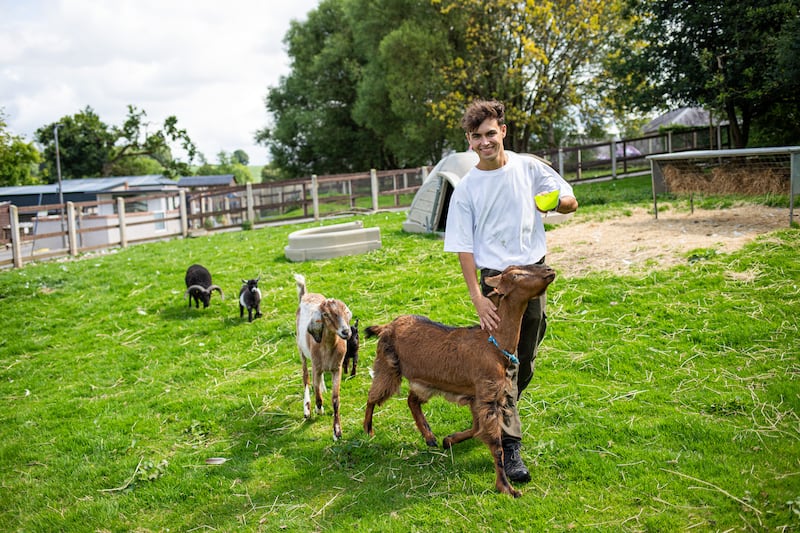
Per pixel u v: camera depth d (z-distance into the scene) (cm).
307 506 412
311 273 1090
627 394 521
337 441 503
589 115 2581
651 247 863
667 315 662
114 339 883
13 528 432
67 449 546
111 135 5459
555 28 2178
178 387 680
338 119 4122
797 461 393
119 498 455
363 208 2148
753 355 557
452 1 2522
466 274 405
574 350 623
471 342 407
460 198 411
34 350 886
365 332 480
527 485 405
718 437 434
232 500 434
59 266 1409
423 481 423
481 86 2597
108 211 2928
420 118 2888
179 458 507
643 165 2567
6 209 1543
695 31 1777
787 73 1489
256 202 2150
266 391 632
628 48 2262
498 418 396
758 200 1021
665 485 387
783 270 699
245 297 885
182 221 1998
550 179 414
